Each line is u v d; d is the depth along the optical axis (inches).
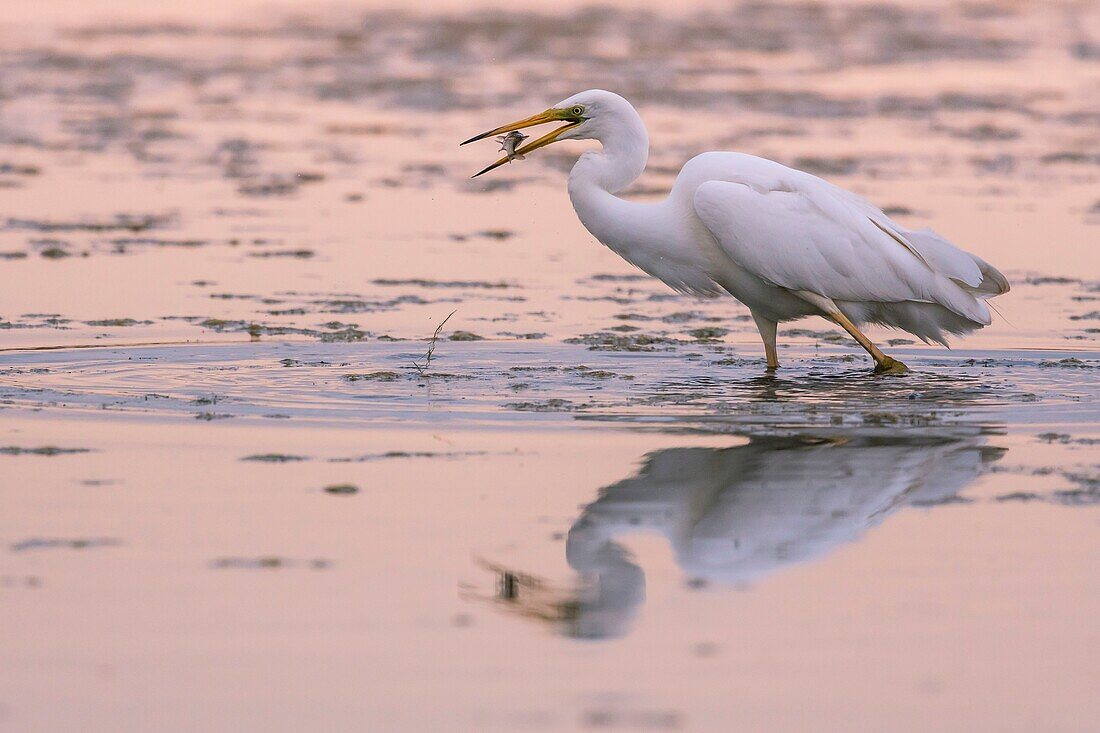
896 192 887.7
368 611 286.2
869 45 1571.1
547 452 398.0
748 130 1105.4
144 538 324.2
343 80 1331.2
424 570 308.0
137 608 285.7
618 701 250.2
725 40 1581.0
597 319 617.0
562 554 319.0
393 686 255.4
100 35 1552.7
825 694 253.3
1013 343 572.1
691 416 441.4
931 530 335.0
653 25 1672.0
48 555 312.8
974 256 520.1
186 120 1155.9
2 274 674.8
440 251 761.6
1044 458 395.2
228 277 682.8
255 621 280.8
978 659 267.4
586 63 1403.8
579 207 544.1
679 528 336.5
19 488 358.0
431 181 951.0
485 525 336.2
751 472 380.2
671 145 1027.3
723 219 516.4
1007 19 1777.8
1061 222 811.4
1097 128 1149.7
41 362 510.3
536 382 490.9
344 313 614.2
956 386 491.5
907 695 253.4
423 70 1371.8
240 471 376.2
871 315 536.7
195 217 827.4
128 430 416.2
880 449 403.9
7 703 247.9
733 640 275.4
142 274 684.1
